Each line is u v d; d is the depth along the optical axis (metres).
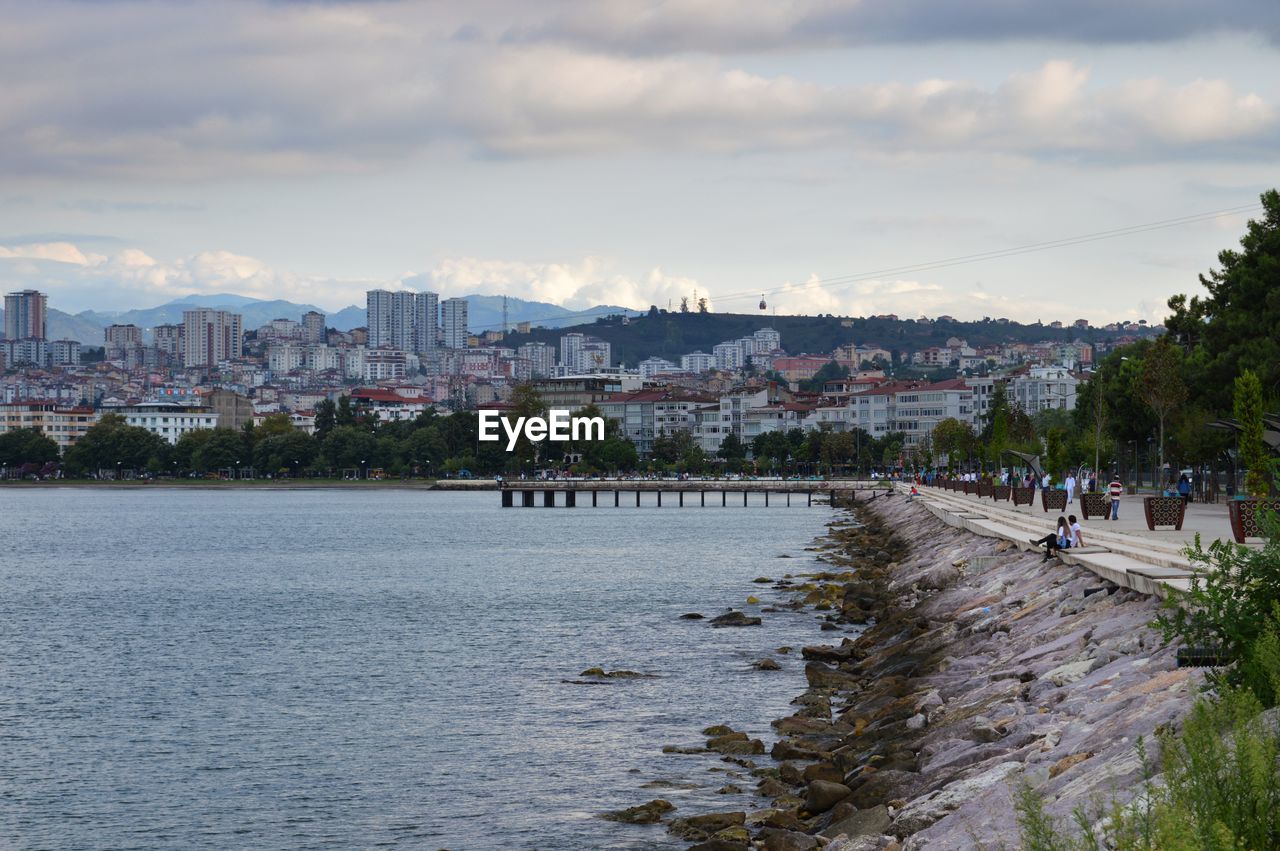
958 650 46.00
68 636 77.12
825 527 174.88
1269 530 23.70
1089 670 32.59
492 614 82.31
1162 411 109.00
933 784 27.59
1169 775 16.08
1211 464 112.69
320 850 34.47
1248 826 15.33
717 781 37.88
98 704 54.88
